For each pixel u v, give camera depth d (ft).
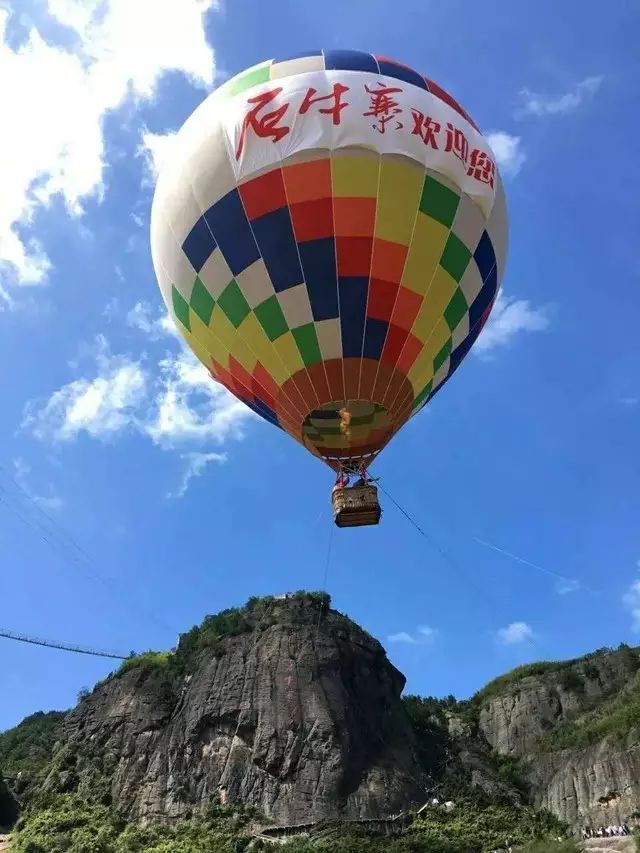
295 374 88.99
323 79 85.46
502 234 93.71
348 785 322.55
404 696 476.13
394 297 86.17
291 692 357.41
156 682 392.27
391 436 92.53
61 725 416.87
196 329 95.25
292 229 83.92
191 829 291.38
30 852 258.16
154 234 95.09
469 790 347.36
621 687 429.79
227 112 86.53
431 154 84.07
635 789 297.74
